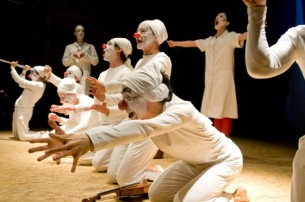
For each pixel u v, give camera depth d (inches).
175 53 446.0
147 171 165.8
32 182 165.9
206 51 267.0
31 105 287.7
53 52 438.3
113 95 171.0
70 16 440.1
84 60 348.5
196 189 120.0
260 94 413.4
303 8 331.3
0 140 281.6
